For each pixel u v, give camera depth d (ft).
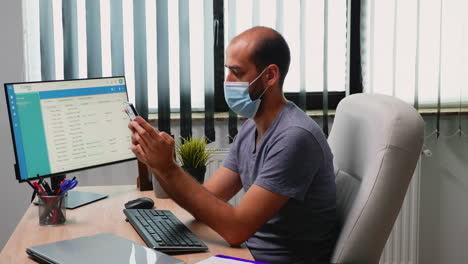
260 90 4.93
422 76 8.64
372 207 4.49
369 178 4.55
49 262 3.89
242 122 8.45
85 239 4.34
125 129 6.20
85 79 5.89
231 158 5.74
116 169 8.36
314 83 8.48
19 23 7.93
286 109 4.97
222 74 8.27
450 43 8.60
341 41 8.46
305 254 4.93
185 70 8.14
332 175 5.01
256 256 4.92
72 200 5.81
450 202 9.13
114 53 7.99
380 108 4.66
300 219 4.88
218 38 8.15
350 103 5.28
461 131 8.87
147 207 5.47
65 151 5.71
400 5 8.40
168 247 4.20
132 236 4.63
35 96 5.49
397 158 4.45
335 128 5.59
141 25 8.00
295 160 4.61
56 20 7.96
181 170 4.69
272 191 4.57
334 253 4.72
